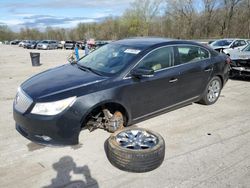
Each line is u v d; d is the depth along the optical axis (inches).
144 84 175.0
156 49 186.2
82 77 166.2
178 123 198.7
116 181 127.9
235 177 132.0
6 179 128.3
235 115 219.3
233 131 186.7
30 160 144.9
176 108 210.2
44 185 124.4
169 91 194.1
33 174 132.5
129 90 167.3
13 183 125.4
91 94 151.3
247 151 158.1
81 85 154.5
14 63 632.4
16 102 161.2
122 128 156.4
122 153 129.7
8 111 226.1
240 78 377.4
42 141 148.4
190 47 213.2
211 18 2026.3
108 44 217.0
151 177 131.0
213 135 179.5
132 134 145.9
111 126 165.8
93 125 164.7
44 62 672.4
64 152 153.3
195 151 157.1
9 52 1175.6
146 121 200.4
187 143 167.2
